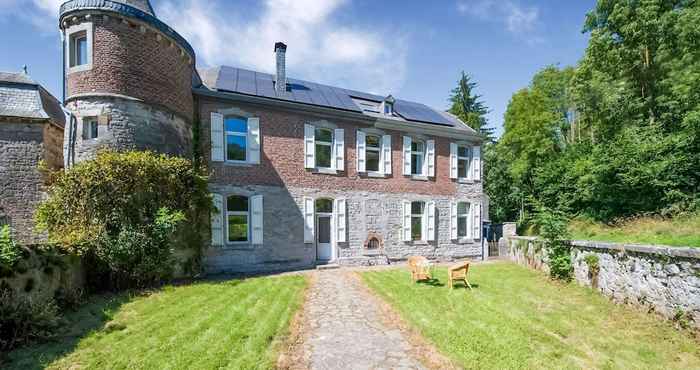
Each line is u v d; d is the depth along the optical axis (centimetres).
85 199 824
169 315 605
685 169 1059
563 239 914
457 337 514
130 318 590
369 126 1473
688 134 1089
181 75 1096
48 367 407
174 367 405
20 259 526
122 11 946
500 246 1766
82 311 622
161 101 1020
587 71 1789
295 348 481
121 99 945
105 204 834
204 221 1071
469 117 3400
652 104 1513
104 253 788
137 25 980
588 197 1343
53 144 1219
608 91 1634
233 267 1164
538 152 2456
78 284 713
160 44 1028
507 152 2784
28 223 1090
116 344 474
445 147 1664
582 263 839
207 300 715
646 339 522
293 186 1298
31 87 1188
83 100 935
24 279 532
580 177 1434
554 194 1762
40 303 514
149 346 467
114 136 933
